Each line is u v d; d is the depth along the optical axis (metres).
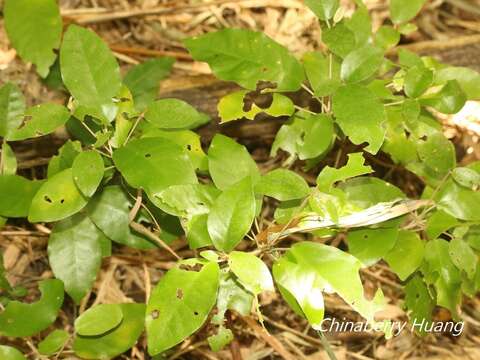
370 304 0.39
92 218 0.46
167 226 0.47
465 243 0.43
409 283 0.46
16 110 0.47
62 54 0.44
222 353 0.52
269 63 0.46
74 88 0.44
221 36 0.46
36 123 0.44
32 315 0.44
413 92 0.45
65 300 0.53
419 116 0.47
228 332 0.43
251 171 0.44
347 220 0.42
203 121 0.51
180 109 0.44
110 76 0.45
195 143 0.45
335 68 0.47
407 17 0.49
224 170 0.44
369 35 0.47
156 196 0.41
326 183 0.41
